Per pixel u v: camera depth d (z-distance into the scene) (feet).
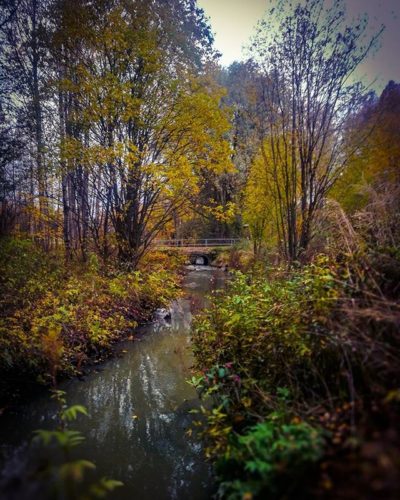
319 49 21.70
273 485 6.40
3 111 31.07
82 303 23.67
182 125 31.40
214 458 10.36
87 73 28.53
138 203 35.22
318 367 9.79
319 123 22.66
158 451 12.17
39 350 16.17
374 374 7.80
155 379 18.10
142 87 30.91
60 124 33.47
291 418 8.27
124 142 29.27
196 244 89.45
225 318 15.43
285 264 22.74
